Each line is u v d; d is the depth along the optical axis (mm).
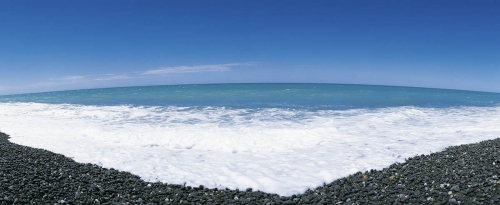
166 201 6691
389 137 12508
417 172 8023
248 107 21562
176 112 19578
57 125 16312
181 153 10875
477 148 9836
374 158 9812
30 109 23922
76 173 8266
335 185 7668
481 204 5805
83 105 25859
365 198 6613
